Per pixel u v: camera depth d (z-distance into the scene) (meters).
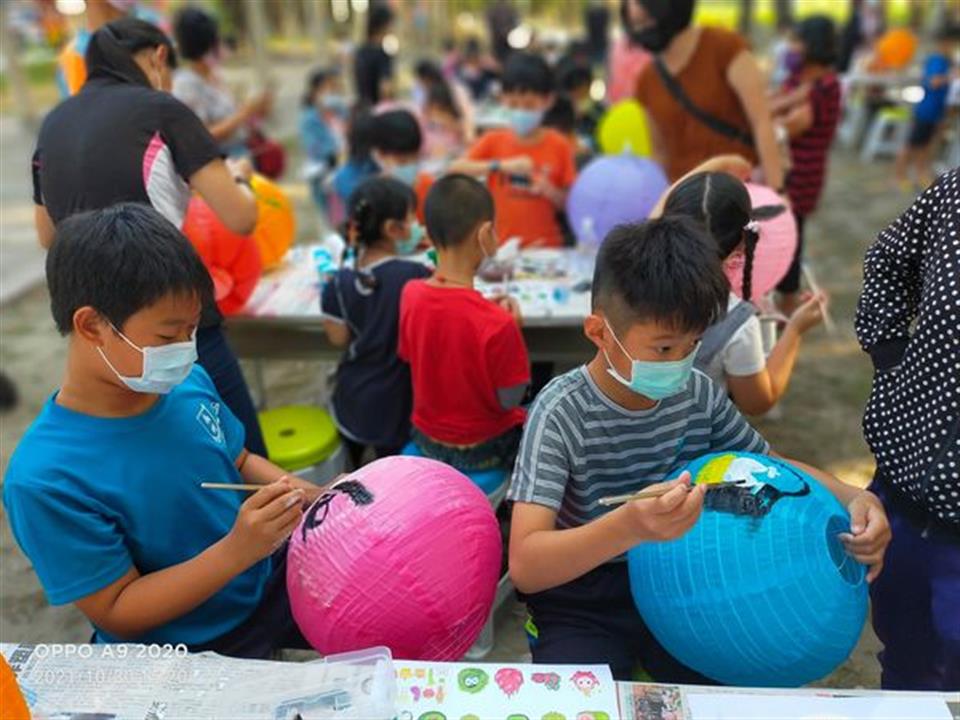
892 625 1.59
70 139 2.03
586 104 5.95
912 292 1.52
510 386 2.21
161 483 1.40
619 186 2.90
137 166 1.98
